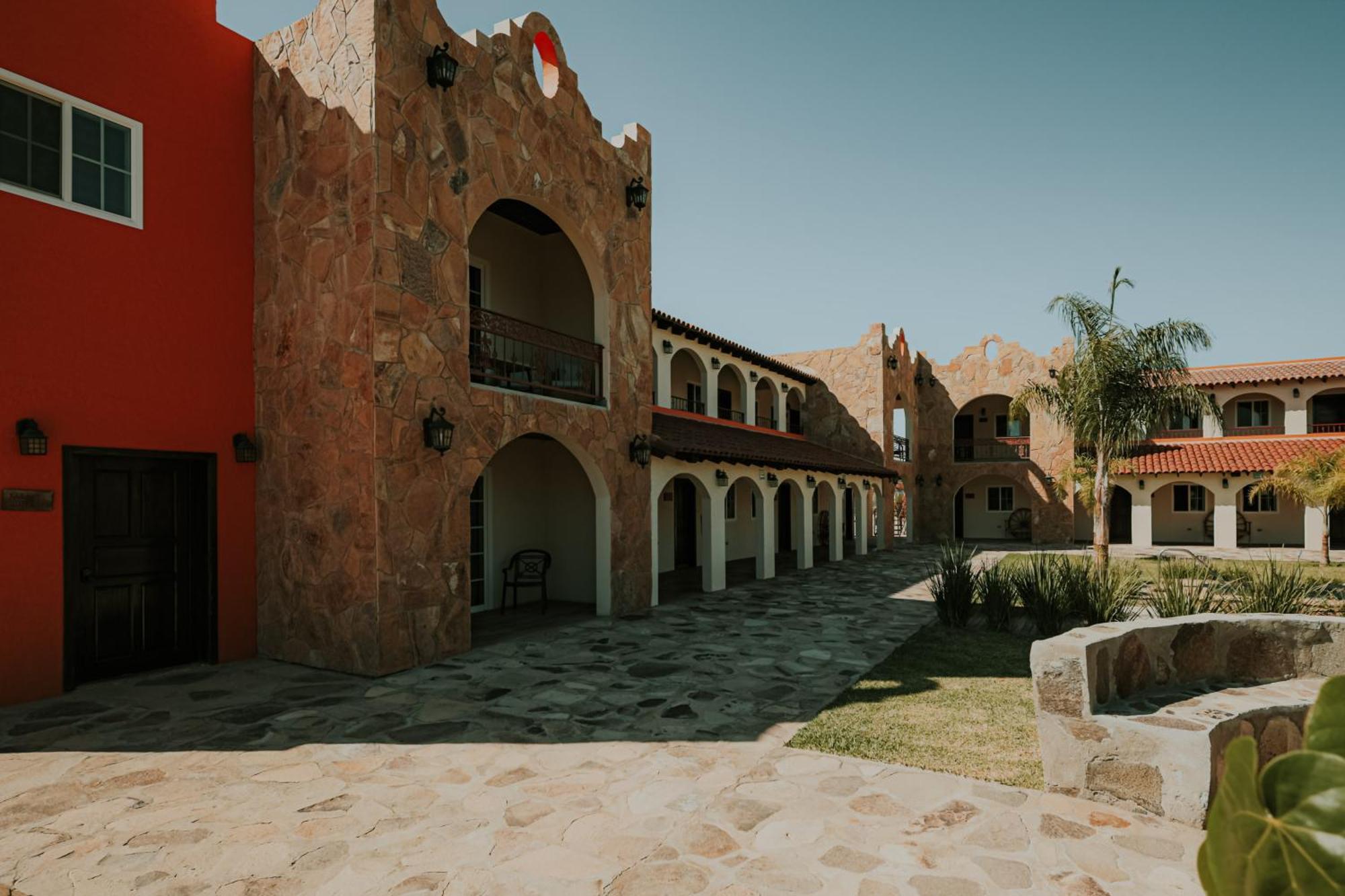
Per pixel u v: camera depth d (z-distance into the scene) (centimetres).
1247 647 568
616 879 371
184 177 802
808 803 455
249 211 862
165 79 789
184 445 791
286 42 842
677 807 453
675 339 1764
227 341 834
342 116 789
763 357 2162
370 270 762
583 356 1098
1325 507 1956
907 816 435
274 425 840
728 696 693
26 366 670
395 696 690
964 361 2927
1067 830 414
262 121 863
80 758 534
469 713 639
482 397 888
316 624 797
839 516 2111
